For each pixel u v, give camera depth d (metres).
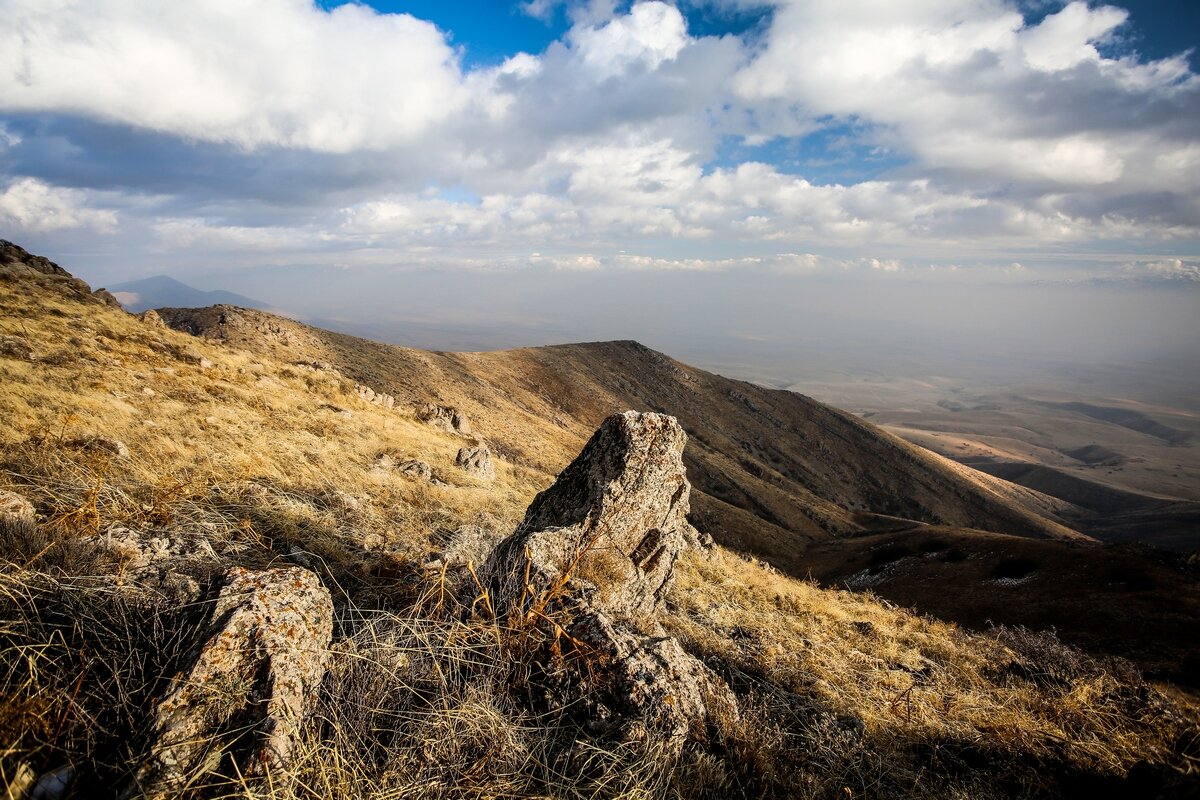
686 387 168.50
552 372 146.38
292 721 2.39
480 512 12.30
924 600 41.44
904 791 3.61
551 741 2.97
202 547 4.21
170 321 76.69
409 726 2.76
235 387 18.75
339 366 79.12
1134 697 6.08
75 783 2.01
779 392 186.00
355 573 4.83
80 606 2.75
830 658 7.14
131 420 10.19
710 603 9.55
